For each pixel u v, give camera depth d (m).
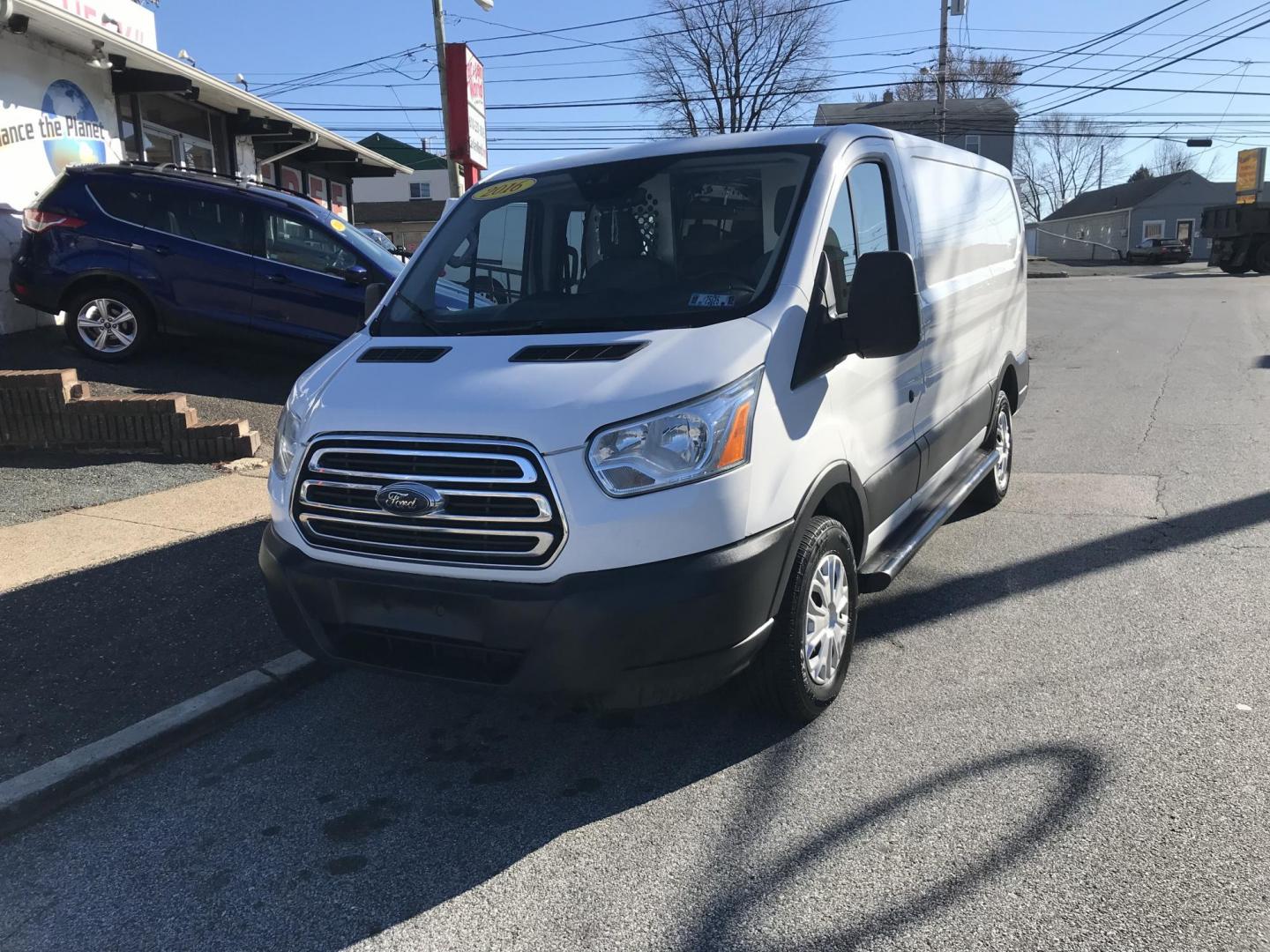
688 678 3.12
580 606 2.98
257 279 9.09
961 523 6.32
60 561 5.52
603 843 3.10
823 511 3.91
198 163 15.39
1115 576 5.20
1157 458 7.73
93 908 2.89
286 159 19.16
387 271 9.19
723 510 3.10
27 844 3.22
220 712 3.97
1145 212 58.34
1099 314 20.16
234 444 7.46
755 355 3.29
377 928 2.76
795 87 51.19
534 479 3.01
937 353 4.99
